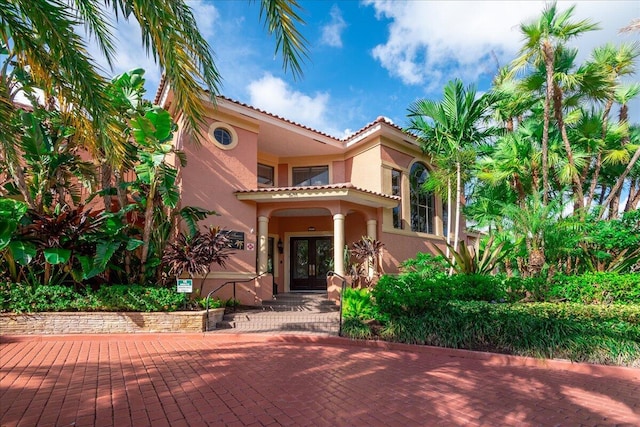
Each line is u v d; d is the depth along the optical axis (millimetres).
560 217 10211
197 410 4414
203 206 12398
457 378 5844
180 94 5434
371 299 9547
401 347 7898
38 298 8914
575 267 10656
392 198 14172
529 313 7594
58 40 4637
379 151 15156
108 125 5531
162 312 9492
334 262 13406
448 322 7965
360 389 5238
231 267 12656
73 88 5266
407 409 4523
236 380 5574
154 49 4895
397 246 15156
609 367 6223
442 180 14078
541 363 6664
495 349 7387
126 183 10922
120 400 4707
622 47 11805
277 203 13633
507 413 4441
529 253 10391
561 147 12367
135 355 7109
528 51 10875
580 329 7047
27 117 9438
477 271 10367
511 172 11688
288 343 8500
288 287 16453
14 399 4703
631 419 4309
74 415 4230
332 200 13398
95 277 10203
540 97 12094
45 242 9023
